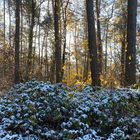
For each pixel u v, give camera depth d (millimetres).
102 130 7883
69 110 8531
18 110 8227
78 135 7309
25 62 29672
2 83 24156
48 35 36062
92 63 15266
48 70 32875
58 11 23656
